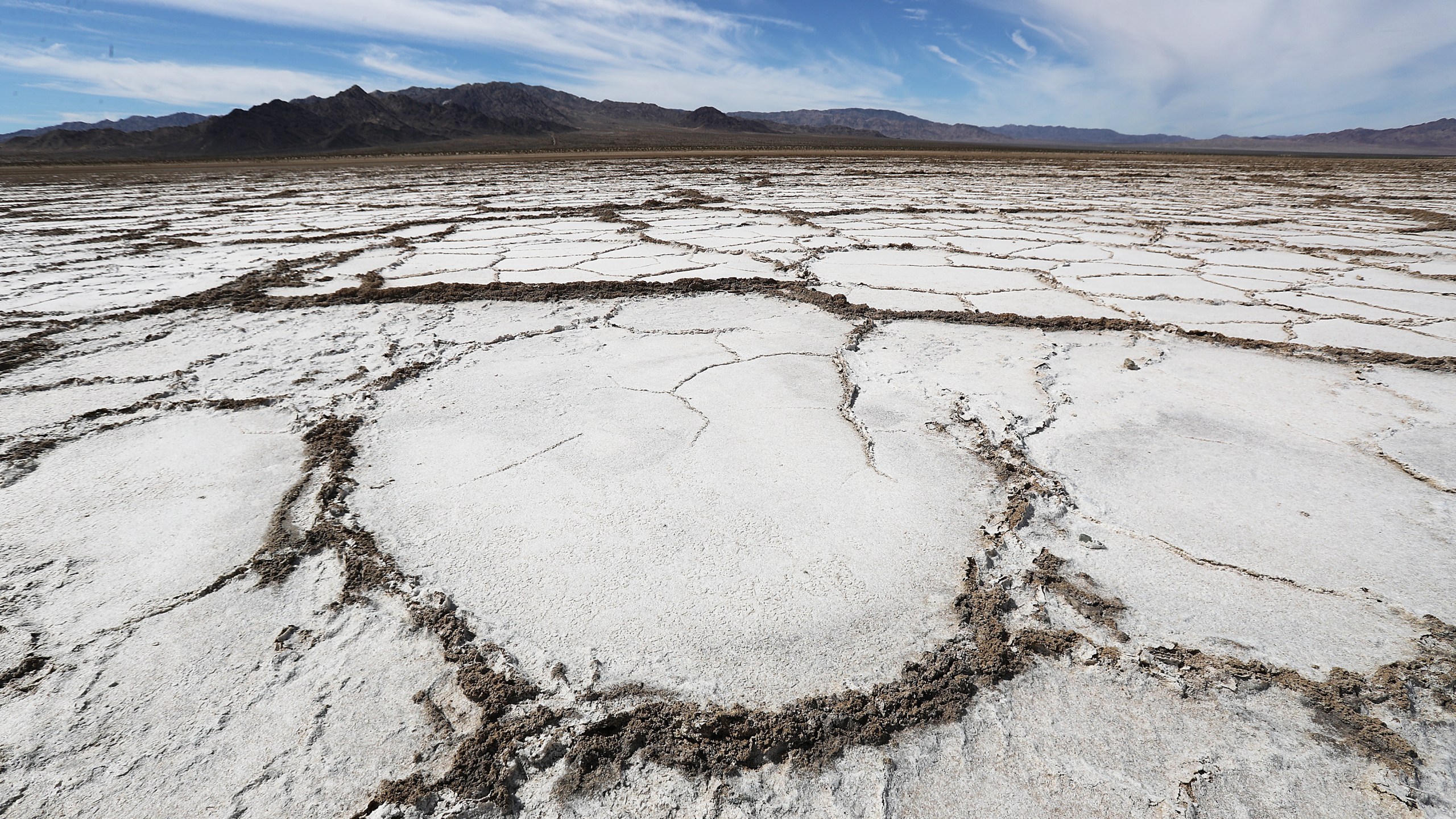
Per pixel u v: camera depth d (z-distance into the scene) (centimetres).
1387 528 224
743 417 302
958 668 174
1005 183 1655
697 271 603
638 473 256
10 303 499
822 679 171
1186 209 1087
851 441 281
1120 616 190
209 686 169
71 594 197
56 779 149
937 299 502
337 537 220
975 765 154
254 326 438
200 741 156
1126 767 153
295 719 161
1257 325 436
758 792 149
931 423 296
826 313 463
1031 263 640
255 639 182
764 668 174
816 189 1485
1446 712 163
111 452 273
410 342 404
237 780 149
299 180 1980
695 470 259
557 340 406
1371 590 198
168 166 3156
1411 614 189
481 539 219
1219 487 247
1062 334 416
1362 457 266
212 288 548
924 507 236
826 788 150
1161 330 422
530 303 496
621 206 1153
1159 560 210
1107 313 466
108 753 154
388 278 586
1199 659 176
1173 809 145
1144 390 330
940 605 193
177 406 314
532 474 256
